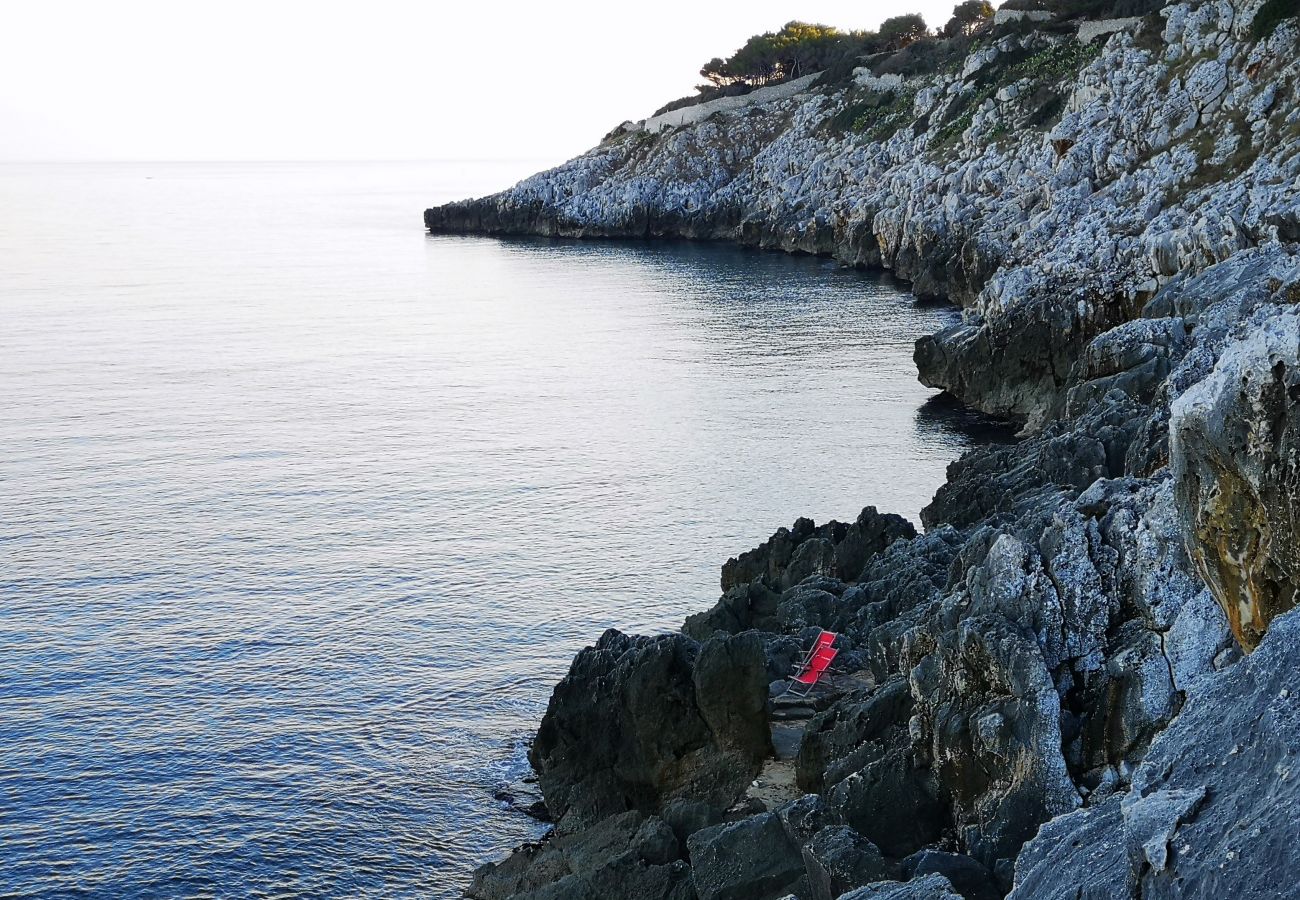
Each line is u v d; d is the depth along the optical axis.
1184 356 64.19
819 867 24.92
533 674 46.78
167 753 41.34
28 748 41.53
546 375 100.62
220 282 165.38
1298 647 14.45
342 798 38.91
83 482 69.88
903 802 27.80
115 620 51.25
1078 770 26.62
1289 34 112.25
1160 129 118.56
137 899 34.38
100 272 175.25
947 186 150.88
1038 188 128.50
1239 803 13.46
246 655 48.22
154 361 107.06
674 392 92.44
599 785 36.59
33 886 34.78
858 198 174.62
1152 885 13.53
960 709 27.70
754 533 61.22
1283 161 96.62
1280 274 66.00
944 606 30.53
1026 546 28.56
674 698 35.53
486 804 38.56
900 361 101.25
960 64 189.25
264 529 62.16
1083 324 80.38
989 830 26.03
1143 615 27.34
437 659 47.94
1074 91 141.25
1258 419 14.75
